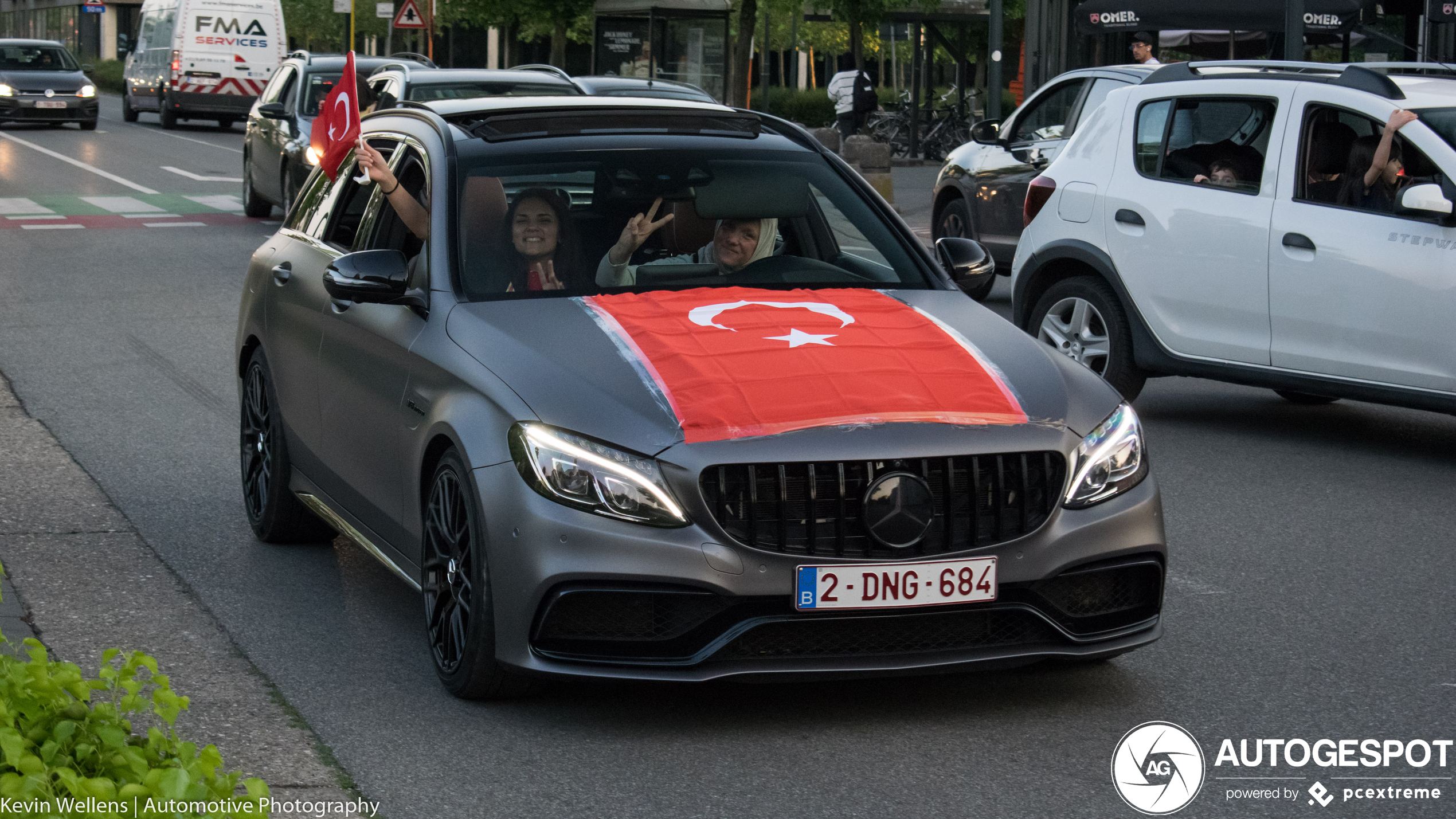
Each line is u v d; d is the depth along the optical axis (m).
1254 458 8.54
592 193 5.52
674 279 5.41
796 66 67.38
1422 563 6.50
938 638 4.46
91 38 76.81
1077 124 13.16
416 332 5.16
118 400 9.48
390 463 5.22
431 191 5.49
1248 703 4.84
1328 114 8.58
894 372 4.64
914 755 4.38
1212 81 9.16
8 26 90.19
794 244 5.64
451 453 4.72
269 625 5.48
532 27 48.00
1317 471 8.23
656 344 4.74
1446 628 5.63
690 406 4.42
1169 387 10.84
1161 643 5.42
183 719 4.54
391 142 6.12
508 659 4.43
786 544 4.31
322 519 6.37
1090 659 4.72
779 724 4.60
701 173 5.65
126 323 12.34
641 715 4.65
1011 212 13.62
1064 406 4.64
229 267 15.78
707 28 33.81
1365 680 5.06
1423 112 8.22
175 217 20.41
